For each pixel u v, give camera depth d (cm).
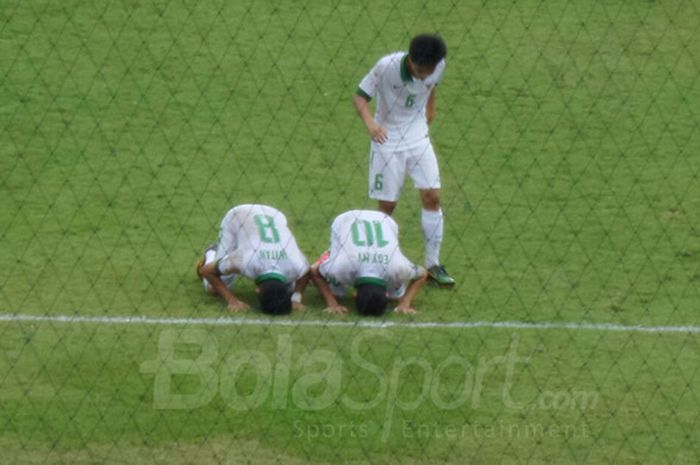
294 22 6372
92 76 5841
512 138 5412
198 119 5512
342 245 3866
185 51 6091
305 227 4588
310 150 5272
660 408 3422
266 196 4850
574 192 4944
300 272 3872
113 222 4556
